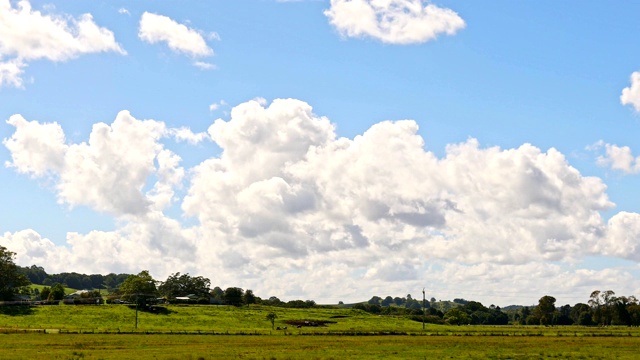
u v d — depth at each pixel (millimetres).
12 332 158625
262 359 94000
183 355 98625
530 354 107312
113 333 161625
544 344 135125
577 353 109250
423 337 163375
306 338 153375
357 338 155375
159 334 162500
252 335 166500
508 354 107062
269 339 147625
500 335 177500
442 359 97312
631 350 117312
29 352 102000
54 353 100375
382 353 107125
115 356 96625
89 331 166875
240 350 111125
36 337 141750
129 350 108812
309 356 99625
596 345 131750
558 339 155750
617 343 139000
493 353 108875
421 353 107938
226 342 134250
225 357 96125
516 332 197875
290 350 112188
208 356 97688
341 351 110875
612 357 101875
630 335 179250
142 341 133500
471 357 101438
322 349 115688
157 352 104875
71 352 102438
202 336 157625
